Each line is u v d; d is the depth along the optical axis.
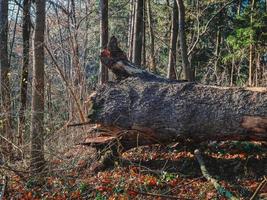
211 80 24.34
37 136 7.69
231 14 25.47
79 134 9.93
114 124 7.66
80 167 8.14
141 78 7.93
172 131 7.55
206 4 22.83
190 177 7.45
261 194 6.74
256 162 7.55
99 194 6.95
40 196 7.07
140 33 15.13
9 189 7.23
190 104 7.40
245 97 7.23
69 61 15.54
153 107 7.51
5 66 10.85
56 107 12.84
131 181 7.29
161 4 24.19
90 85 18.08
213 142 8.24
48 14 15.48
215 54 23.47
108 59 8.27
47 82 13.49
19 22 16.45
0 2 11.09
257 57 19.84
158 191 6.98
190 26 24.52
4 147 8.20
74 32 14.50
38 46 7.82
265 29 17.23
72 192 7.09
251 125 7.12
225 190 6.51
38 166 7.61
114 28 30.58
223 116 7.24
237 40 17.78
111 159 8.10
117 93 7.71
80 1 19.30
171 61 17.78
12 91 11.70
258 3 20.00
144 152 8.42
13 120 9.85
